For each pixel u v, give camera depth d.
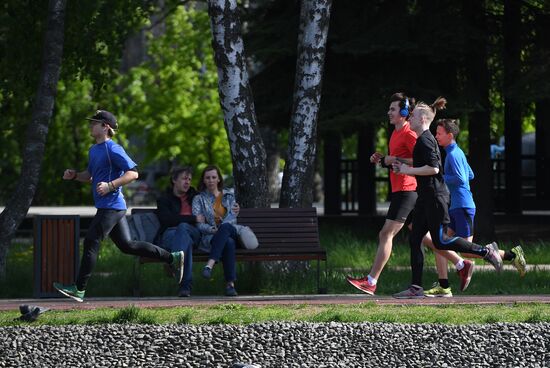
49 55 36.81
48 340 24.06
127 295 32.53
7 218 36.00
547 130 54.50
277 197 106.25
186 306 28.70
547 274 36.78
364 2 52.00
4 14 47.25
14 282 34.59
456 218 31.62
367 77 52.34
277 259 32.47
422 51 50.16
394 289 33.56
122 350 23.34
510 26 53.50
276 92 54.88
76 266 31.78
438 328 24.84
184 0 77.19
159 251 30.58
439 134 32.06
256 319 26.30
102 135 29.02
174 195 32.53
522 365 22.38
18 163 112.12
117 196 29.31
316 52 37.19
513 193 66.25
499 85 56.38
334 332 24.50
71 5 47.56
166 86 105.38
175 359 22.73
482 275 36.53
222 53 36.06
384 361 22.52
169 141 104.88
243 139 36.22
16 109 58.03
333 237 53.75
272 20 53.97
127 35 54.34
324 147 68.75
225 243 31.78
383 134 113.44
